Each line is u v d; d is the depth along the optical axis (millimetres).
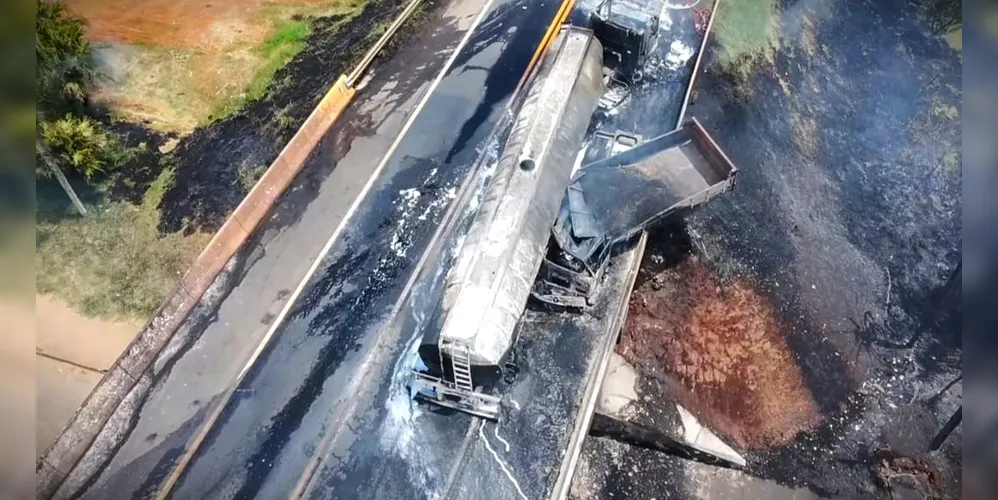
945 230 24266
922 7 31172
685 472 17828
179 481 15758
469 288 15250
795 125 25938
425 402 16422
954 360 20844
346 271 19328
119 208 20281
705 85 24062
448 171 21406
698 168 19359
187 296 18594
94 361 17469
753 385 19359
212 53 24109
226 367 17578
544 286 17594
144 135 21891
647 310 19672
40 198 19984
